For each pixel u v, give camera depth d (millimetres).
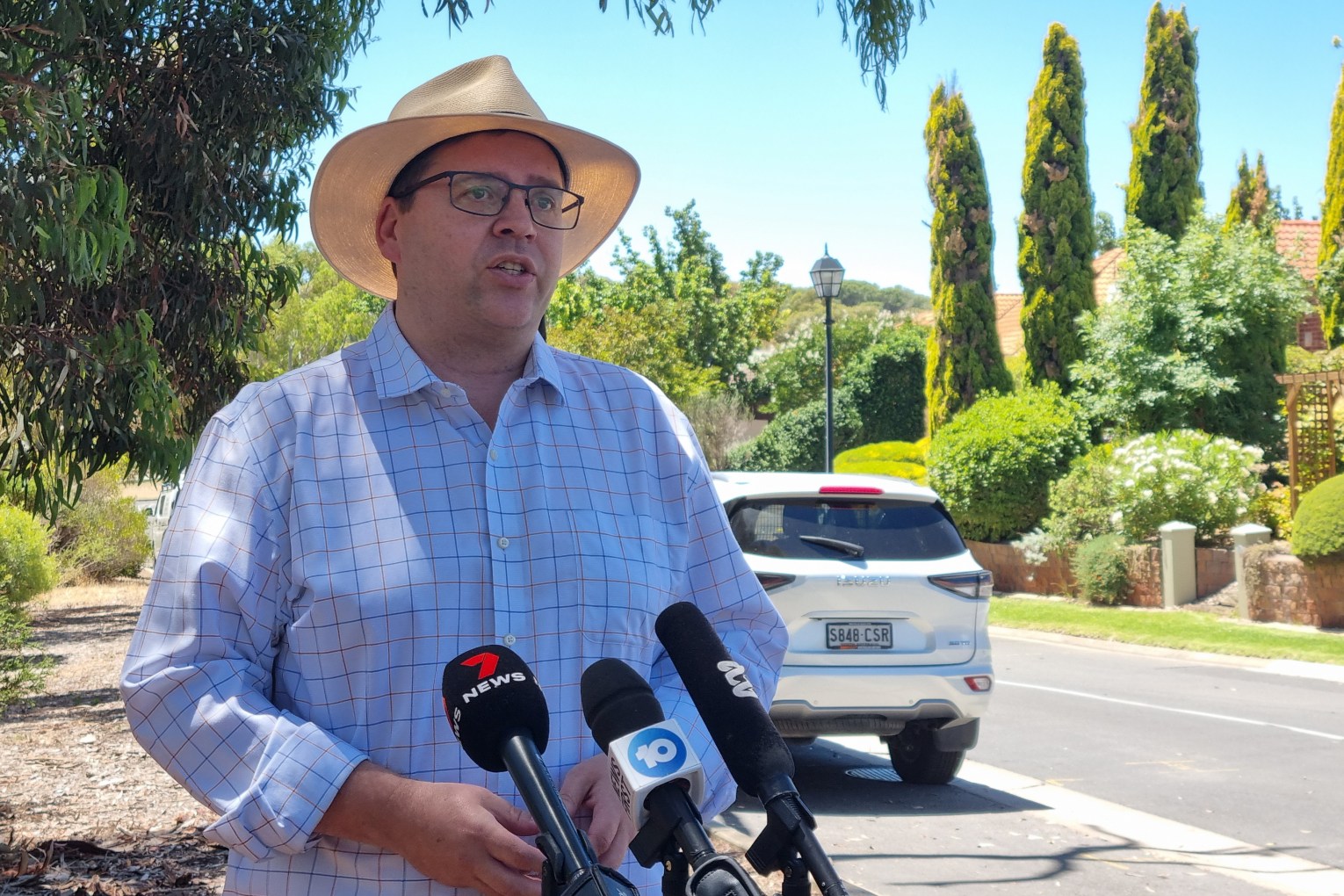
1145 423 21312
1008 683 11672
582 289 46875
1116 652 14344
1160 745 8625
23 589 15328
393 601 1717
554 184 1967
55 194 4918
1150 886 5410
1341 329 24719
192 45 6105
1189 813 6773
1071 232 24500
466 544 1767
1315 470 19359
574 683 1776
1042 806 6961
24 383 5652
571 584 1799
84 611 18922
